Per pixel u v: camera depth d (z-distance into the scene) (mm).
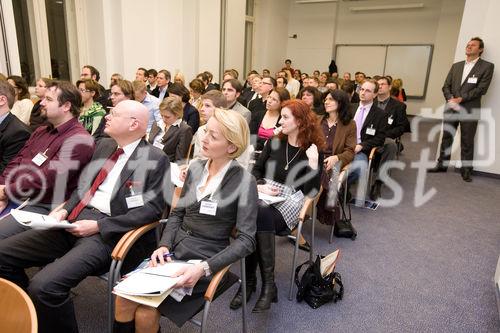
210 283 1193
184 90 3338
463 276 2133
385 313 1778
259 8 9492
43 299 1239
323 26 10453
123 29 5281
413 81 9648
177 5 6227
